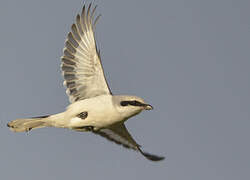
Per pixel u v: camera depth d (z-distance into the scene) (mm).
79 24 14766
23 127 15031
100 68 14680
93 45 14602
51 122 14742
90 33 14625
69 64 14836
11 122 14852
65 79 14828
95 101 14305
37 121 14797
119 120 14391
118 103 14242
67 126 14664
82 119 14367
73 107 14391
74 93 14867
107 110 14211
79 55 14797
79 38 14781
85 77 14812
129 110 14219
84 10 14688
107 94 14680
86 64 14773
